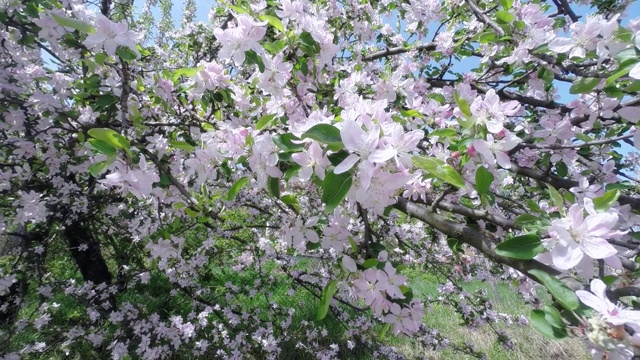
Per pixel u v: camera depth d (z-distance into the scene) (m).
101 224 4.67
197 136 2.22
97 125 2.18
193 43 4.36
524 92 2.61
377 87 1.93
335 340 4.54
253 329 4.22
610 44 1.45
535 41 1.81
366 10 3.52
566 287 0.83
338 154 0.97
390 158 0.96
